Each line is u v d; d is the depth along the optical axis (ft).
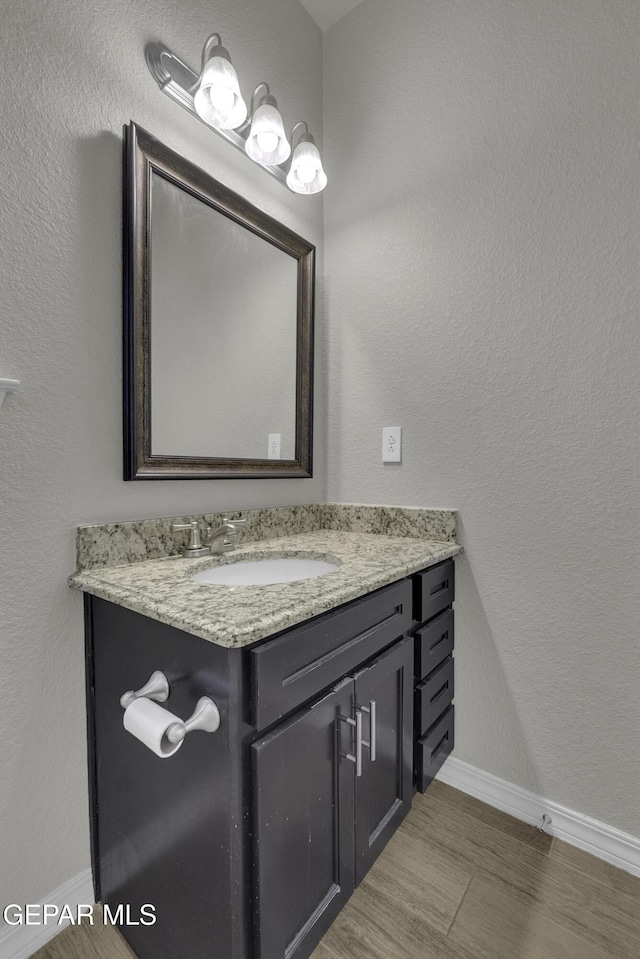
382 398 4.98
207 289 3.99
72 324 3.07
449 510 4.50
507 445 4.18
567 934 3.10
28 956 2.94
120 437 3.38
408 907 3.28
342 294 5.28
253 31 4.44
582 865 3.67
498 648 4.28
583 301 3.76
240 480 4.37
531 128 3.98
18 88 2.77
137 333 3.38
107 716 3.08
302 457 5.05
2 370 2.74
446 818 4.16
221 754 2.26
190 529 3.68
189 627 2.26
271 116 3.67
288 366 4.87
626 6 3.52
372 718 2.97
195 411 3.92
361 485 5.17
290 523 4.84
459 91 4.37
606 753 3.78
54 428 3.00
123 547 3.35
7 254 2.74
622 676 3.70
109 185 3.24
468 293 4.36
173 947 2.63
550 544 3.99
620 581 3.68
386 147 4.90
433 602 3.97
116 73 3.27
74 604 3.14
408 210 4.75
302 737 2.49
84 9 3.08
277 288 4.71
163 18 3.59
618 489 3.66
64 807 3.13
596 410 3.74
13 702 2.86
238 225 4.28
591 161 3.70
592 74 3.68
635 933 3.11
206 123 3.56
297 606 2.47
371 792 3.20
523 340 4.06
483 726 4.39
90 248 3.15
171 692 2.53
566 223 3.83
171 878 2.61
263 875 2.28
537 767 4.10
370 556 3.79
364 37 5.03
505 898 3.36
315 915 2.68
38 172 2.86
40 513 2.95
